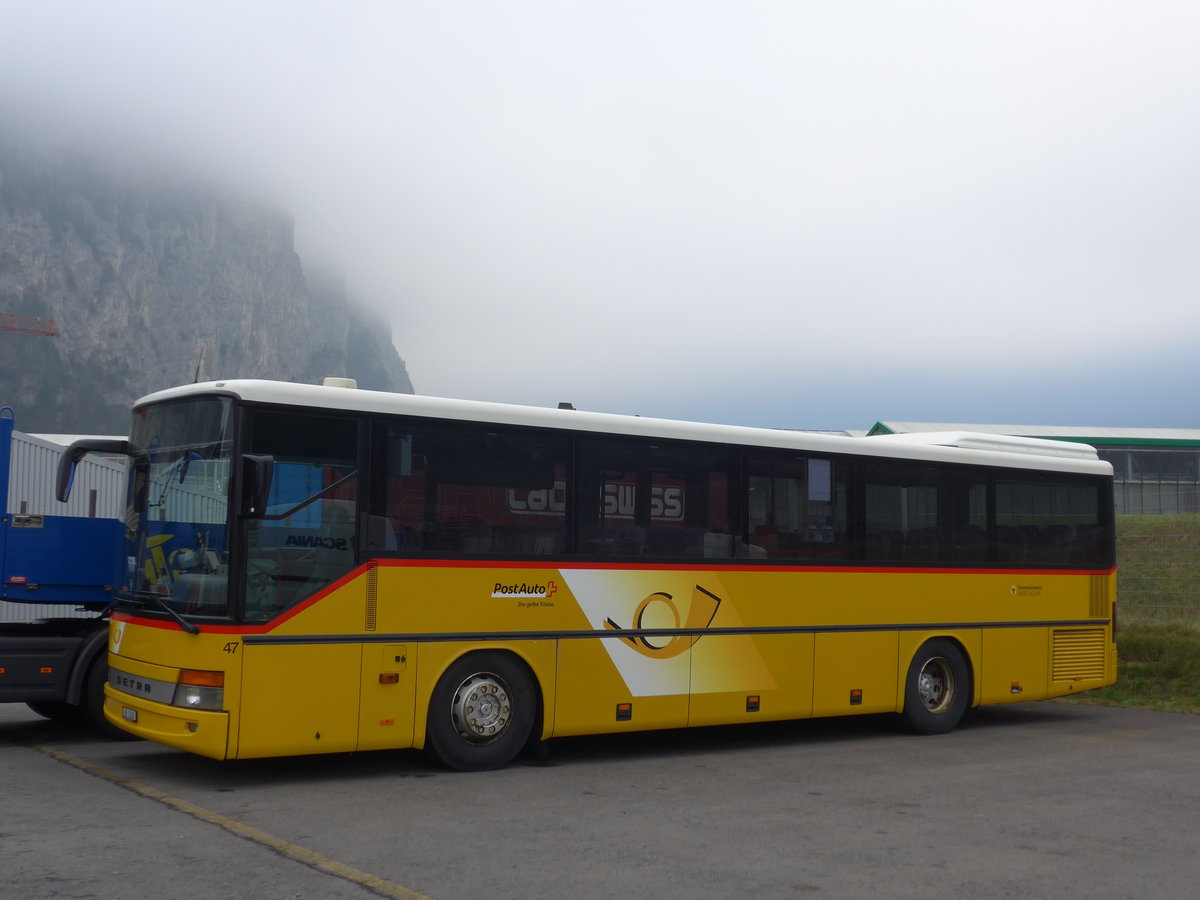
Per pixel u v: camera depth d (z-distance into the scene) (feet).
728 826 27.43
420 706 32.42
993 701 46.39
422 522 32.78
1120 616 62.08
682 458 38.19
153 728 30.63
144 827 25.71
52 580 39.29
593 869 23.13
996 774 35.60
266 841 24.66
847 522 42.29
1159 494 175.63
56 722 43.42
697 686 37.81
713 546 38.58
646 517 37.14
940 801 31.12
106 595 40.01
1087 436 183.01
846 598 41.91
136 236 569.64
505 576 34.09
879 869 23.73
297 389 31.17
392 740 31.91
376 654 31.68
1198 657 56.44
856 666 42.09
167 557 31.78
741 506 39.47
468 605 33.35
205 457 30.99
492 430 34.27
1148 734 45.32
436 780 32.32
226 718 29.19
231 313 607.78
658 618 37.11
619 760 37.17
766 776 34.68
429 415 33.12
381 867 22.82
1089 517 50.55
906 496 44.19
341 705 31.01
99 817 26.68
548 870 22.97
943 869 23.88
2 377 501.56
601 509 36.22
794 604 40.47
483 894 21.18
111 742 38.24
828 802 30.68
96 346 531.09
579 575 35.50
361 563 31.60
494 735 34.09
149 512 32.96
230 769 33.35
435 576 32.81
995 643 46.57
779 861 24.20
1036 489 48.65
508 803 29.48
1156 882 23.26
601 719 35.78
